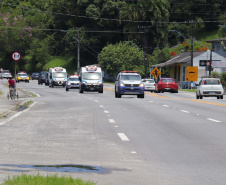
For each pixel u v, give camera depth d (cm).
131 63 14850
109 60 14900
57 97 6556
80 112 3794
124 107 4403
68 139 2164
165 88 8812
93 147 1920
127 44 15262
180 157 1684
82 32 17625
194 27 18288
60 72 11525
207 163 1564
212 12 18350
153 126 2723
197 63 12575
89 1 17550
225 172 1408
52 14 19350
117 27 17662
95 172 1392
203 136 2272
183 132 2434
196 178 1312
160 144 2008
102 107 4406
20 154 1734
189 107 4425
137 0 13762
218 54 12506
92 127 2673
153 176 1340
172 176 1341
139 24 13750
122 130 2523
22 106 4581
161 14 13850
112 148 1894
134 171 1416
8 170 1404
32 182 1126
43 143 2031
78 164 1527
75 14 18362
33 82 16062
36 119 3184
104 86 12975
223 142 2069
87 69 8381
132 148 1895
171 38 18412
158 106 4562
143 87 6431
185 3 18225
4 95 6669
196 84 11475
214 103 5150
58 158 1648
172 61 13750
